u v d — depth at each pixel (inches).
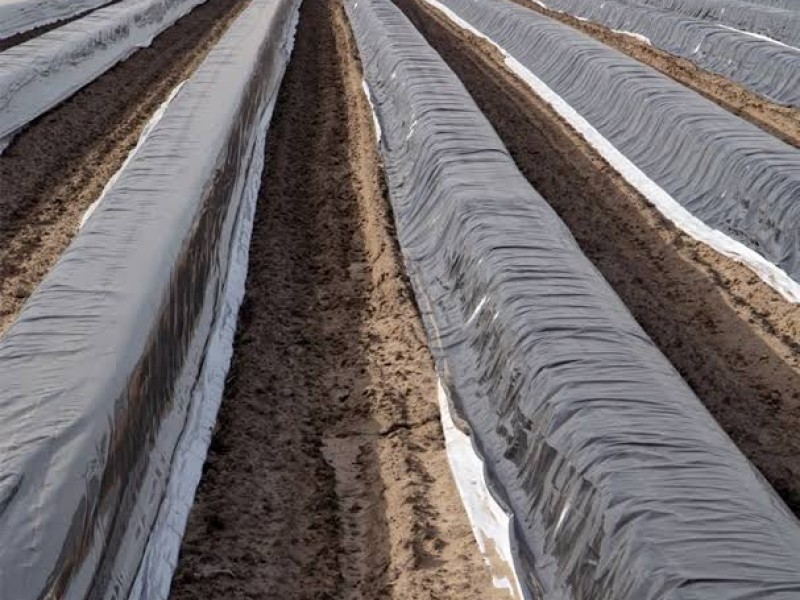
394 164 481.1
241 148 466.6
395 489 249.9
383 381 299.7
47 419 214.2
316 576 222.4
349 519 242.2
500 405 268.1
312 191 460.4
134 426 233.1
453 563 224.8
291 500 247.0
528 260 316.8
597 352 262.8
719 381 308.5
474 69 713.6
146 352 250.8
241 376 297.1
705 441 226.4
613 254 401.4
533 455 242.1
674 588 182.2
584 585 204.7
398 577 221.6
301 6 1003.3
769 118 586.2
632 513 202.4
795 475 264.2
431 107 491.8
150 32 789.2
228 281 352.8
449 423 273.7
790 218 392.5
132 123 546.9
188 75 668.1
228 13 944.9
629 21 854.5
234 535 231.1
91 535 198.4
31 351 240.8
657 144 498.6
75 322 255.0
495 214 354.6
